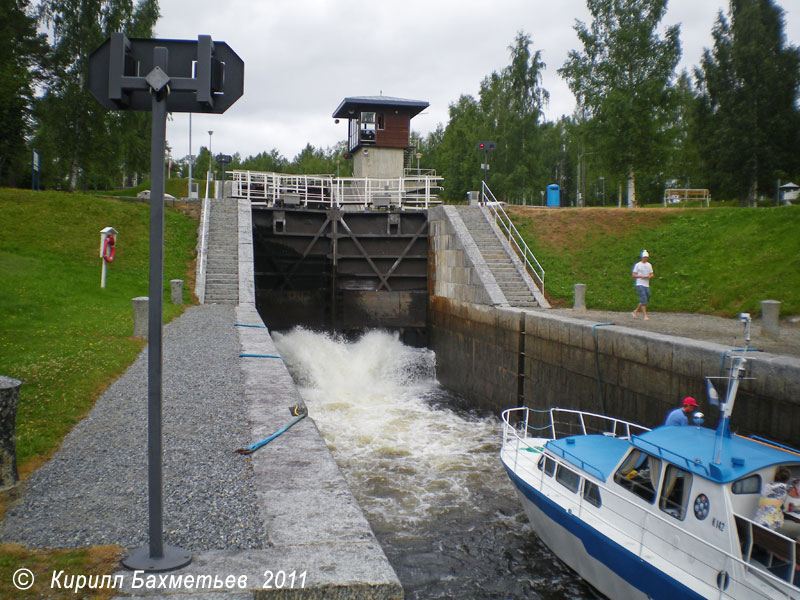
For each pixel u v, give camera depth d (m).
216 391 9.13
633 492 7.55
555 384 15.74
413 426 16.42
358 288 26.33
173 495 5.34
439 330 24.73
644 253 16.70
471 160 46.88
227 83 3.99
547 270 22.28
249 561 4.16
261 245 25.77
